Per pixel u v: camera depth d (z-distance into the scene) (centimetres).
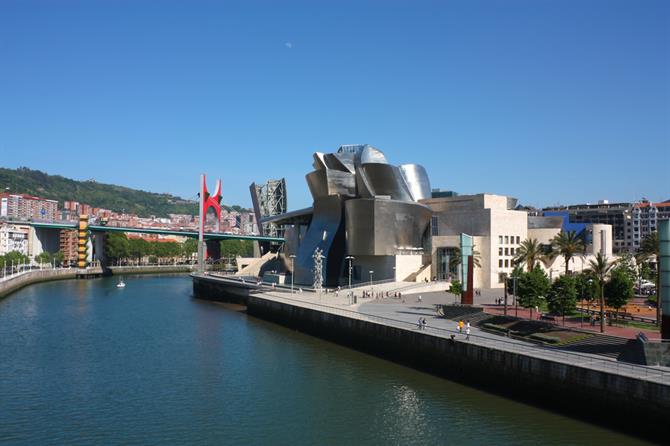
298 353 5991
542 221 13012
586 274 6819
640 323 5741
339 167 11519
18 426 3772
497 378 4459
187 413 4031
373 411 4028
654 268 10025
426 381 4797
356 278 11200
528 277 6278
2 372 5147
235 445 3472
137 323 8181
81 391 4553
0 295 11231
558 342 4706
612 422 3566
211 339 6838
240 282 11362
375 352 5894
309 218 13425
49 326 7806
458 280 8431
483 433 3562
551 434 3503
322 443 3491
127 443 3503
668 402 3247
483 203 11494
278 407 4144
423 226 11181
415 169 13138
